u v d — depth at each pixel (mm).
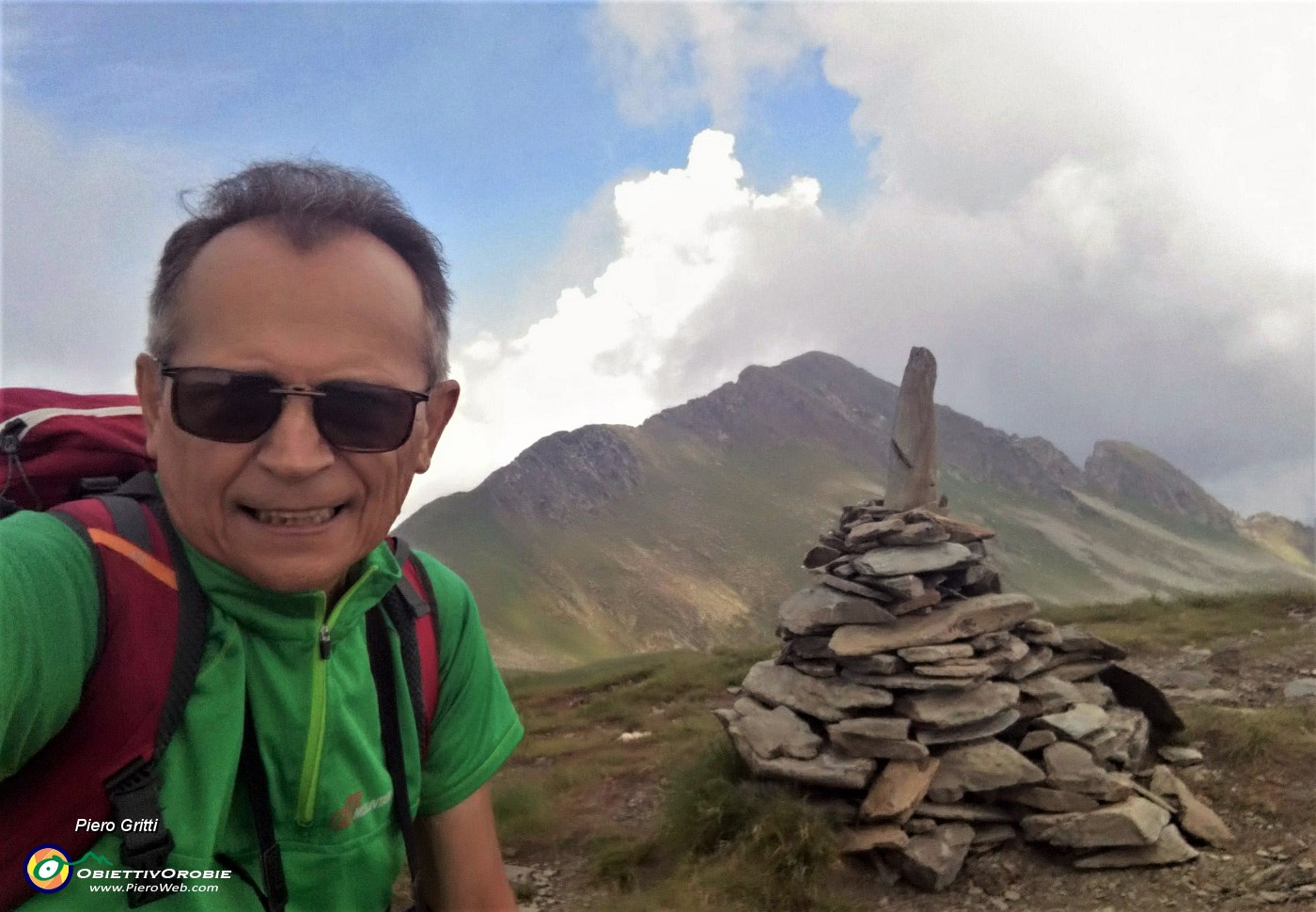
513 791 3305
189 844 488
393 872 591
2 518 546
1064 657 3098
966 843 2406
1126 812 2320
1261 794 2545
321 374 500
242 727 511
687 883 2348
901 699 2639
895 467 2977
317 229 507
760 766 2592
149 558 504
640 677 6707
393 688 594
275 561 502
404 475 549
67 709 469
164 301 519
